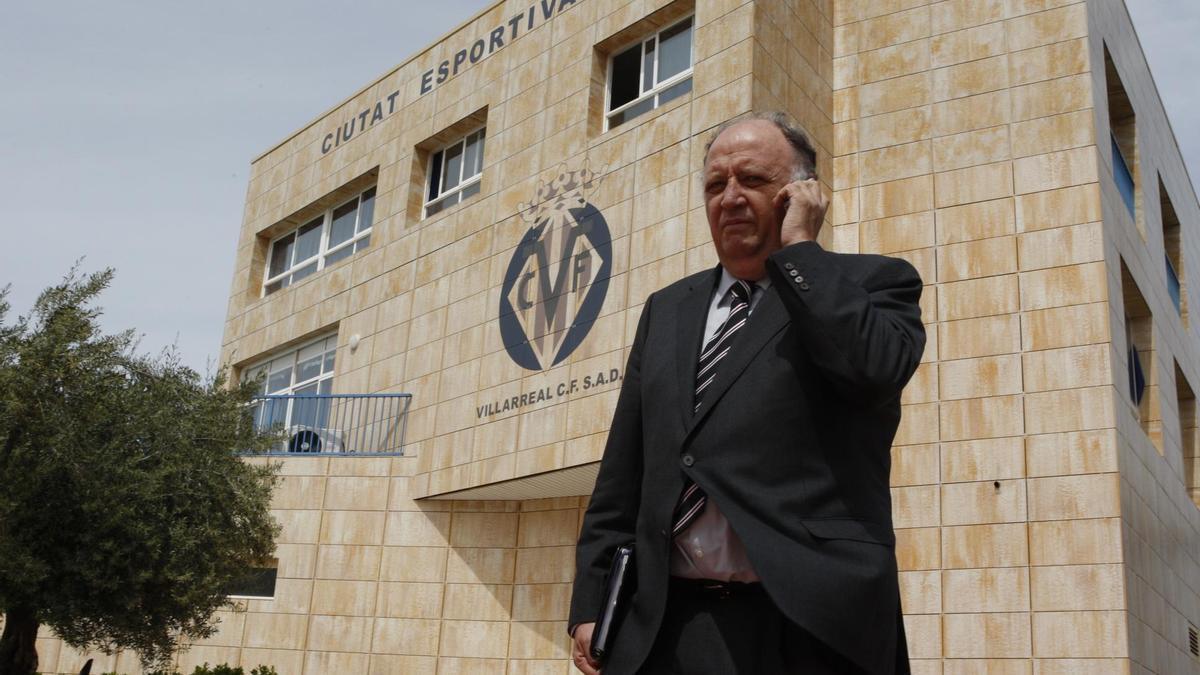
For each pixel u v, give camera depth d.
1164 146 21.00
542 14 19.83
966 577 13.82
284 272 25.48
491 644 17.47
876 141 16.55
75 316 12.75
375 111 23.64
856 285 2.40
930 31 16.69
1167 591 15.23
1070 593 13.17
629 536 2.92
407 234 21.33
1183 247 22.25
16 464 11.74
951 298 15.16
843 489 2.36
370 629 18.53
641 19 17.62
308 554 19.48
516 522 18.11
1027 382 14.27
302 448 20.91
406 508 19.05
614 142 17.17
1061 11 15.70
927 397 14.84
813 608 2.18
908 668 2.41
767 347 2.49
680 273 15.20
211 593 14.07
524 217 18.47
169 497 13.34
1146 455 15.30
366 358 21.22
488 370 18.09
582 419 15.84
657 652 2.40
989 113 15.77
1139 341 17.52
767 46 15.88
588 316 16.41
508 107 19.88
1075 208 14.71
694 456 2.44
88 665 13.18
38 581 11.88
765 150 2.66
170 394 14.04
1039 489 13.75
